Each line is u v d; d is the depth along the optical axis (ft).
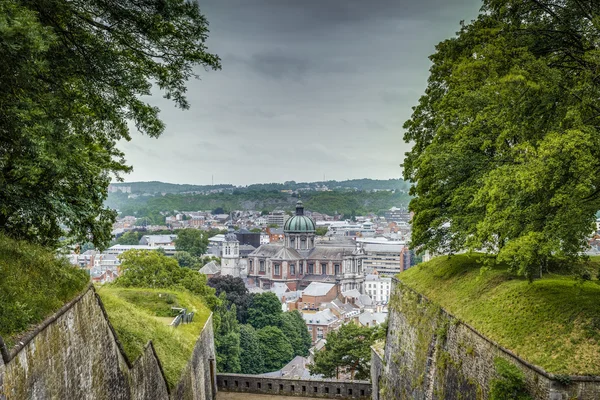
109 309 145.28
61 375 75.20
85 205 103.76
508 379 86.63
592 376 79.20
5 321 63.72
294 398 209.36
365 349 281.95
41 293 75.05
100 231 110.01
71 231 105.09
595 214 84.38
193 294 248.93
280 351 495.00
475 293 118.93
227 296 542.57
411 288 154.20
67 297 81.76
